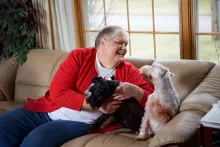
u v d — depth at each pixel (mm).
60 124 2250
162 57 3027
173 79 2438
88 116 2297
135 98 2230
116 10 3199
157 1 2938
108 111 2195
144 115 2146
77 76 2359
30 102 2457
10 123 2328
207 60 2764
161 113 2092
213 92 2240
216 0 2676
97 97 2086
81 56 2371
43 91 3104
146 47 3098
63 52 3170
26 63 3254
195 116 2004
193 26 2766
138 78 2357
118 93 2172
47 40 3449
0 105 3051
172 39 2936
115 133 2273
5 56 3656
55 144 2154
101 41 2318
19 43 3395
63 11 3289
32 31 3420
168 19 2918
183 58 2865
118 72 2373
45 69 3117
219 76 2348
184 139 1794
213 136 1844
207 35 2768
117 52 2305
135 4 3066
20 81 3258
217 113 1876
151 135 2127
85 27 3428
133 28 3133
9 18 3389
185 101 2170
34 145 2121
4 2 3391
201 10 2758
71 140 2193
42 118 2408
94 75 2355
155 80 2129
